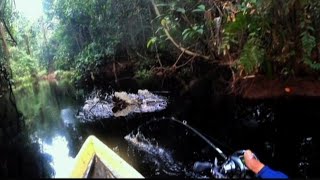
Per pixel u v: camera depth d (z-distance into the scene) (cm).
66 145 359
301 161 249
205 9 531
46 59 1591
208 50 564
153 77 739
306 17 389
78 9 1020
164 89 614
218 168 219
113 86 780
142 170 251
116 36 896
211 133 328
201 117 394
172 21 582
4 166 318
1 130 501
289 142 286
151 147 298
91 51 1006
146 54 816
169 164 256
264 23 405
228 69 535
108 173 159
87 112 497
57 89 1034
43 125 492
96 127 407
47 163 313
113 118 438
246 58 409
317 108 371
